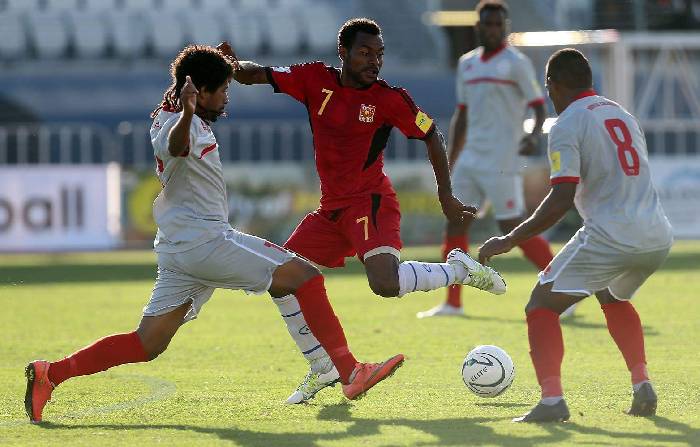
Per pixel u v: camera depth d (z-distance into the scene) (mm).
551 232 78812
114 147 77688
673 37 84000
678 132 82125
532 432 19547
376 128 24109
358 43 23641
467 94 41750
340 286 55938
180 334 36594
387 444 18656
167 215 21484
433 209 76625
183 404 23438
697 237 76750
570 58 21453
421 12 106250
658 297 46812
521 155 41531
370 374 21969
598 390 24422
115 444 19016
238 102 92062
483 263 21125
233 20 104000
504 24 41094
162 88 94312
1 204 72125
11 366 29781
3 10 101000
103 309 45406
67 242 73250
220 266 21266
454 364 29016
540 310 21016
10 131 76500
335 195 24453
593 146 20828
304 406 23078
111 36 101250
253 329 38031
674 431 19516
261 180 75688
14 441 19406
